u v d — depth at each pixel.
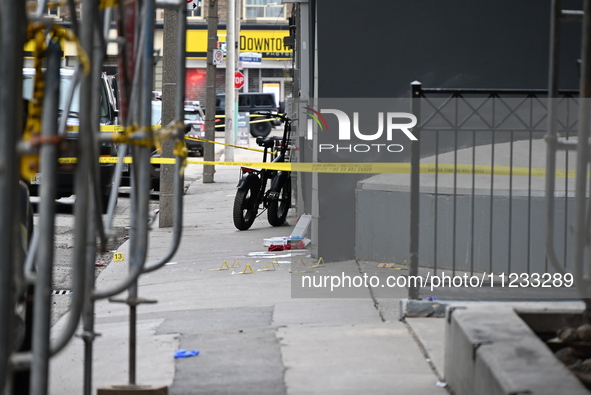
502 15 34.88
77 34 12.93
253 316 26.09
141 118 16.44
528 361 15.05
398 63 34.50
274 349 22.03
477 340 16.39
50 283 11.45
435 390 18.55
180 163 17.83
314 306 27.19
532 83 35.12
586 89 16.77
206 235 47.09
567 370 14.63
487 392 15.17
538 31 35.16
